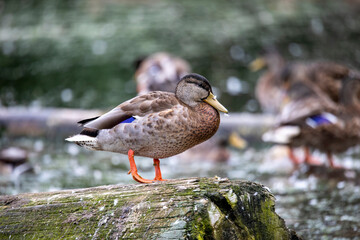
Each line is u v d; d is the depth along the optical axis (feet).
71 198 17.12
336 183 32.35
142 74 47.83
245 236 16.07
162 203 16.06
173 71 45.52
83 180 33.55
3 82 63.93
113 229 16.03
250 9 88.43
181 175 35.83
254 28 79.61
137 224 15.88
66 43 73.72
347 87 38.11
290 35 78.79
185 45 72.59
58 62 68.23
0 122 49.16
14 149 37.35
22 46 73.56
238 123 48.88
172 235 15.40
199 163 41.04
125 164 39.32
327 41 78.18
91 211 16.60
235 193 16.33
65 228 16.48
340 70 50.03
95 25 80.07
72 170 36.73
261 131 48.70
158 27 78.28
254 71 67.92
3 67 67.62
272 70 61.41
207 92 20.01
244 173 36.60
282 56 71.97
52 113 48.78
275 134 38.78
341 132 36.83
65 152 43.50
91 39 74.64
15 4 88.84
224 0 91.81
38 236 16.52
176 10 85.76
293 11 88.53
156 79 44.47
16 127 48.88
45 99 60.29
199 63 67.46
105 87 62.23
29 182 32.91
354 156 41.42
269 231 16.81
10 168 35.78
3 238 16.70
